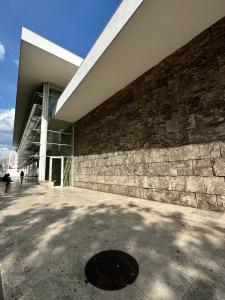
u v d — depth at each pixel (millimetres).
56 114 12023
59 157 13234
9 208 5484
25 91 15664
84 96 9211
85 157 11570
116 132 8539
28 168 24469
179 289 1815
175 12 4375
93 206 5617
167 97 5969
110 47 5609
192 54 5266
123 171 7836
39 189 10906
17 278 2023
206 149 4711
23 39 9992
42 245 2869
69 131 14297
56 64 12055
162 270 2148
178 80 5637
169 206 5184
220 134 4426
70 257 2486
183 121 5371
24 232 3441
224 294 1721
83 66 7555
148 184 6441
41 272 2137
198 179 4836
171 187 5574
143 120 6910
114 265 2271
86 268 2215
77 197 7500
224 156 4316
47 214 4742
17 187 12133
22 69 12469
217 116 4516
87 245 2850
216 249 2617
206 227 3486
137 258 2434
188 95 5281
